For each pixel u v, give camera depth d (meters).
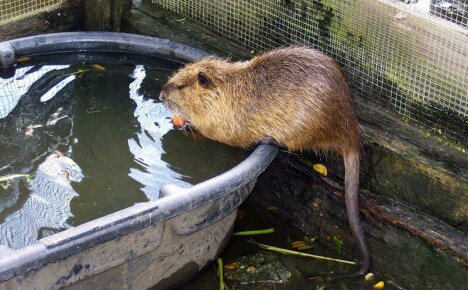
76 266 1.14
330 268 1.46
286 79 1.41
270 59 1.44
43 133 1.50
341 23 1.51
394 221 1.39
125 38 1.69
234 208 1.34
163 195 1.23
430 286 1.38
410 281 1.41
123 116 1.56
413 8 1.42
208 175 1.41
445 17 1.44
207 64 1.49
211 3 1.76
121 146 1.47
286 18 1.61
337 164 1.49
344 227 1.49
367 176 1.47
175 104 1.51
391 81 1.47
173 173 1.41
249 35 1.71
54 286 1.13
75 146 1.47
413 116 1.46
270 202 1.60
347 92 1.40
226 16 1.74
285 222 1.58
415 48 1.41
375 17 1.45
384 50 1.46
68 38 1.69
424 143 1.42
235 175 1.28
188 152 1.47
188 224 1.26
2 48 1.64
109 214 1.21
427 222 1.37
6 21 1.82
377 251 1.44
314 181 1.50
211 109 1.47
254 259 1.45
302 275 1.43
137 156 1.45
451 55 1.36
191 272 1.37
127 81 1.66
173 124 1.54
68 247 1.09
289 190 1.55
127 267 1.23
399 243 1.40
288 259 1.47
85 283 1.18
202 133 1.51
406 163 1.39
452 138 1.41
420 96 1.43
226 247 1.46
